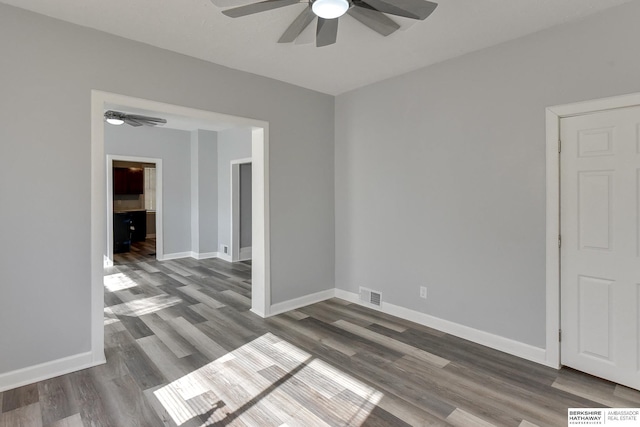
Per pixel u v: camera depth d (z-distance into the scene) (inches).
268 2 74.9
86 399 86.6
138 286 193.6
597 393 89.5
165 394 89.0
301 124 157.5
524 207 108.5
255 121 140.6
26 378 93.9
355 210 163.0
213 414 81.1
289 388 92.0
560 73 100.3
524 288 109.1
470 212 121.4
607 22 92.1
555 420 78.9
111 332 128.8
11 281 92.0
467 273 122.9
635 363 90.7
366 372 100.6
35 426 76.4
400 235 144.1
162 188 266.2
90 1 88.5
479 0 87.7
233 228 264.1
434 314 133.3
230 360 107.6
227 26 101.5
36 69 94.0
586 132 96.7
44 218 96.1
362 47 115.4
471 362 106.6
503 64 111.8
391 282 148.5
